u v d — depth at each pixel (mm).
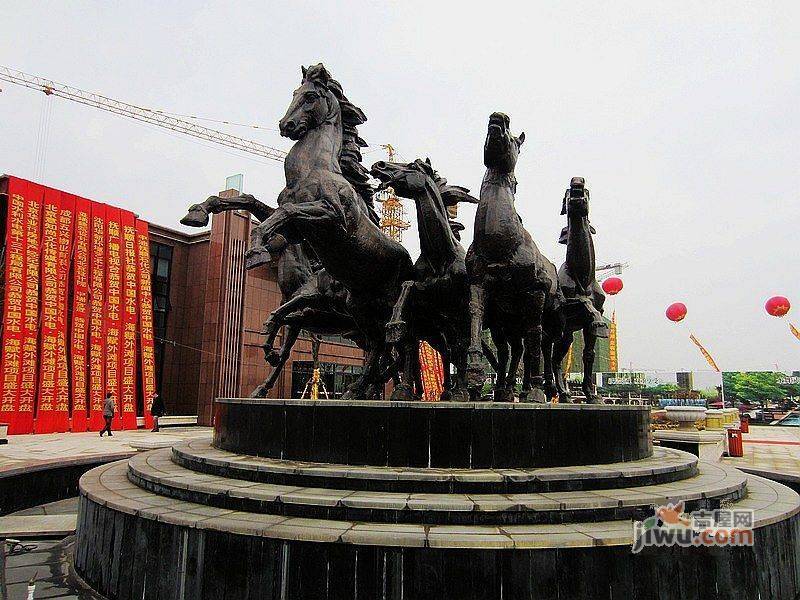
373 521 4703
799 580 5699
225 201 8883
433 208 8336
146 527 5051
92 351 24469
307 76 8891
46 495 10352
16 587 5680
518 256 7621
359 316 9203
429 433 5812
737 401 51562
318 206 7742
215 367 28828
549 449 6074
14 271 22000
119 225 26344
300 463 6039
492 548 4207
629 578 4363
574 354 51500
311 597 4293
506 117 7617
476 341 7422
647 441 7547
